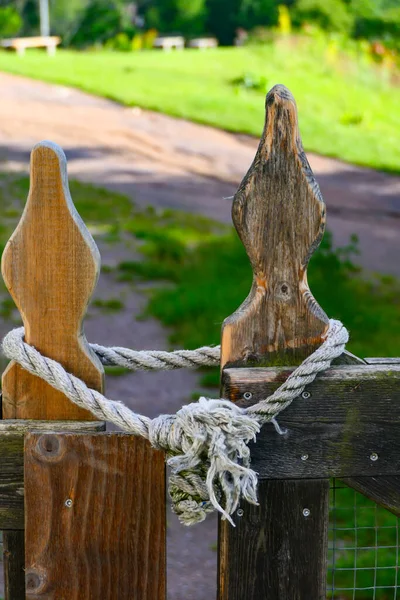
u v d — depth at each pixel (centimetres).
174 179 1538
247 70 2498
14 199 1248
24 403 203
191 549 452
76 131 1819
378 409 195
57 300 196
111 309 848
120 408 194
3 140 1689
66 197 190
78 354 200
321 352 190
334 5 3019
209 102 2116
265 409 188
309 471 196
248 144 1836
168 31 4247
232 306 843
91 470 196
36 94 2134
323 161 1783
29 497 197
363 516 461
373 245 1222
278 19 3216
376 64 2631
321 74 2525
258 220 187
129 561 201
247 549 199
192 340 757
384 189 1602
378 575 404
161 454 196
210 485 183
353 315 845
